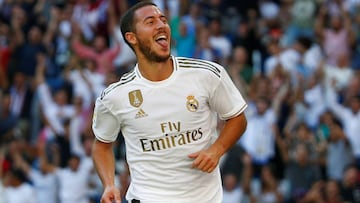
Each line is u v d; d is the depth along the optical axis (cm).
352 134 2838
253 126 2788
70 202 2708
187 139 1221
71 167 2717
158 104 1217
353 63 3180
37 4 3553
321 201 2644
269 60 3158
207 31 3166
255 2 3456
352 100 2877
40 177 2752
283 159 2778
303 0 3356
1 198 2698
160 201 1227
